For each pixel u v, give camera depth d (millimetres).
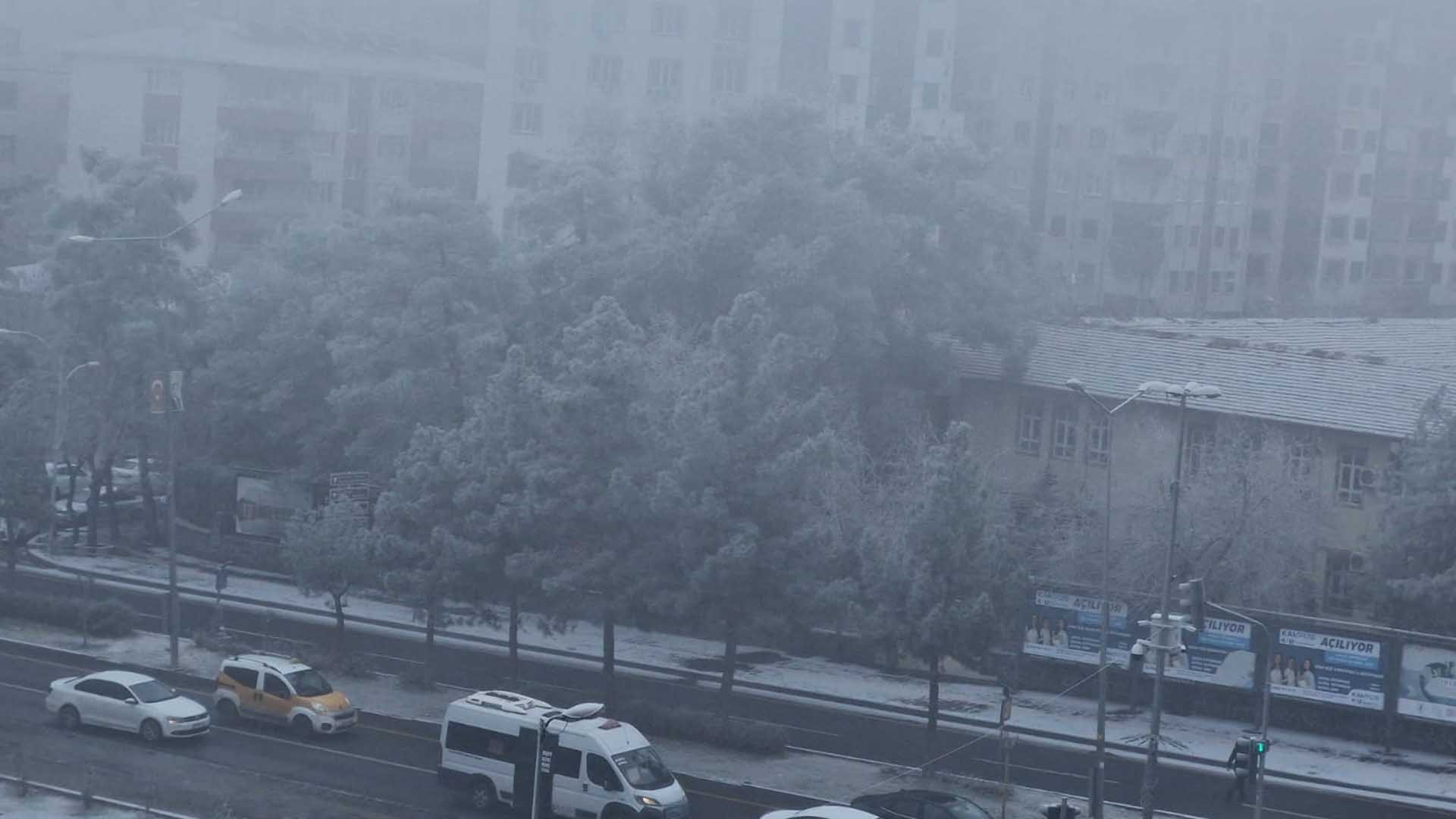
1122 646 51531
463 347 62000
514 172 105938
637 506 44719
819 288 61250
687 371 51719
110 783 37875
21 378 66000
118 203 69062
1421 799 42875
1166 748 46312
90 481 77688
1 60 125625
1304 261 128125
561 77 106438
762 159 65500
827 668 55094
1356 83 126625
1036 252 69250
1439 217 131750
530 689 48594
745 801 39125
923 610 42281
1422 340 75125
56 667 50031
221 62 103625
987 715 49406
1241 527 53562
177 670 50031
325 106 109562
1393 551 51125
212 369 69062
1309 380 61344
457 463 47969
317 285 70125
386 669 52469
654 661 55438
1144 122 114312
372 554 51000
